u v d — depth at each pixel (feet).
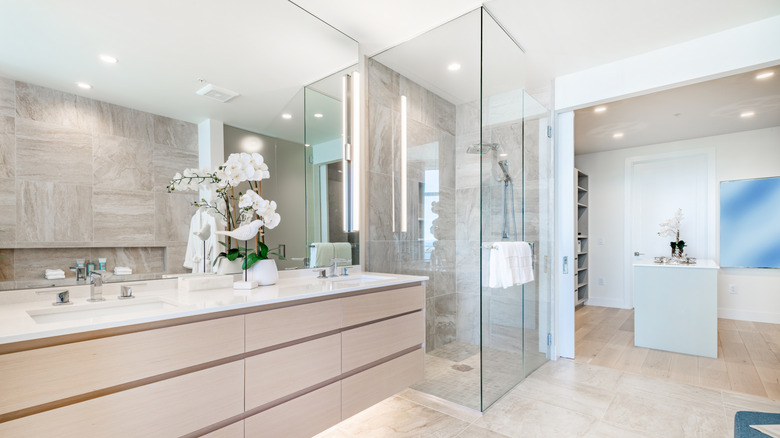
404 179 9.15
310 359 5.36
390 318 6.93
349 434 6.63
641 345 12.00
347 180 8.80
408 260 9.11
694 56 8.84
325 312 5.60
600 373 9.66
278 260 7.36
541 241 10.35
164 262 5.77
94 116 5.14
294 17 7.46
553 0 7.28
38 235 4.64
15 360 3.04
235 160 6.37
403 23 8.10
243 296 5.12
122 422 3.58
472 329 8.23
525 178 9.41
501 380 8.23
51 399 3.20
